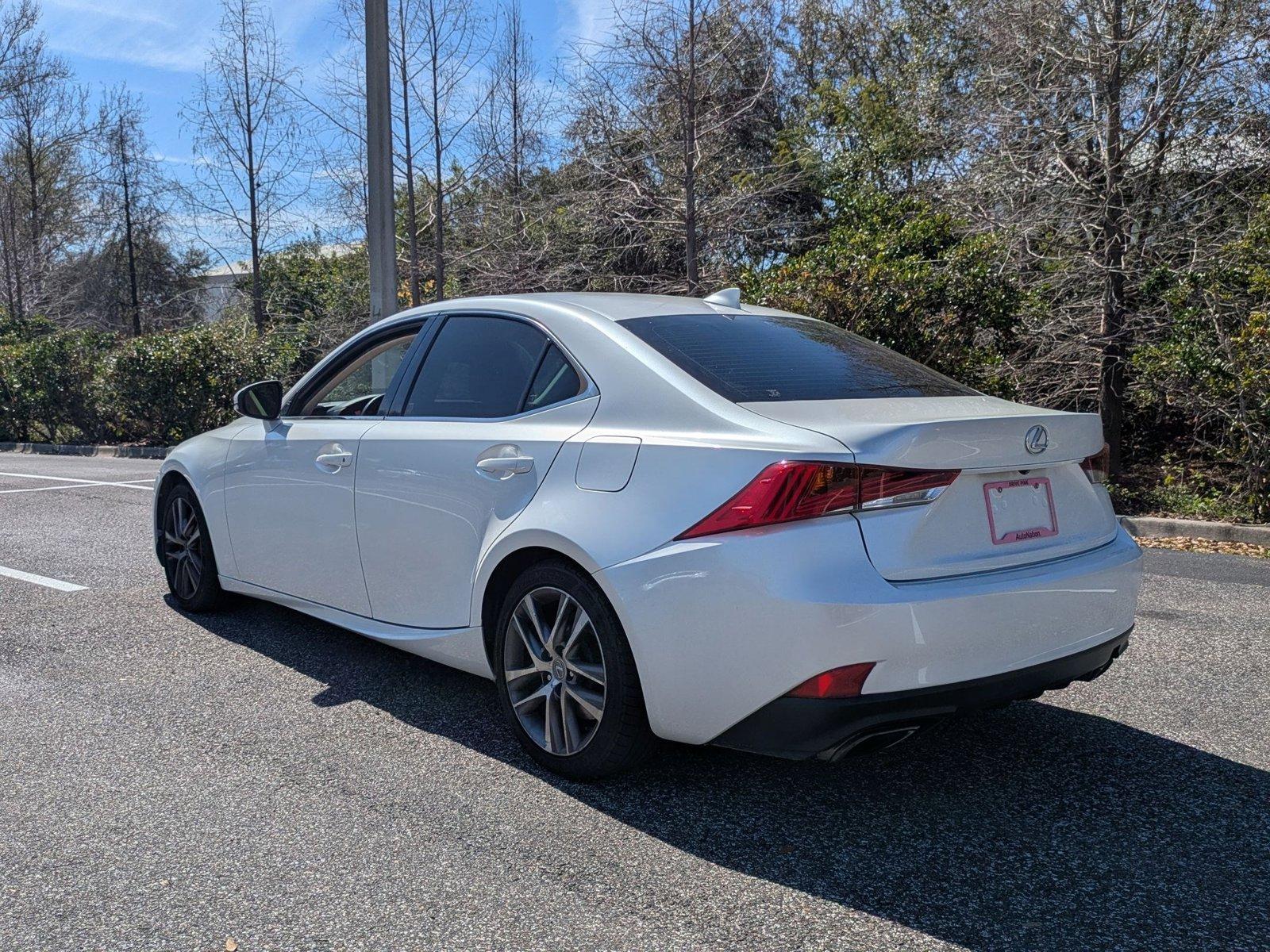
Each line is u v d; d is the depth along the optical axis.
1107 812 3.19
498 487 3.55
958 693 2.89
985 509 3.04
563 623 3.35
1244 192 11.37
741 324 3.84
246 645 4.87
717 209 14.44
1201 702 4.20
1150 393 10.76
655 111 14.41
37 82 34.09
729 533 2.89
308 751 3.62
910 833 3.05
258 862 2.85
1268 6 10.62
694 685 2.96
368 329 4.50
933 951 2.45
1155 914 2.62
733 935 2.51
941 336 11.04
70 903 2.63
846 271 11.27
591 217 16.36
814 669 2.77
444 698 4.18
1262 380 9.02
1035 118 11.30
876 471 2.85
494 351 3.90
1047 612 3.06
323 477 4.32
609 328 3.59
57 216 36.81
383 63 11.03
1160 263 10.96
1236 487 9.60
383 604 4.10
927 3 19.77
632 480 3.16
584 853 2.91
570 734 3.35
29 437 22.11
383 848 2.93
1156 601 5.96
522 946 2.46
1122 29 10.64
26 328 29.77
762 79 16.38
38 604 5.63
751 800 3.26
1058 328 11.08
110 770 3.45
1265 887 2.75
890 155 18.84
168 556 5.52
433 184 17.91
